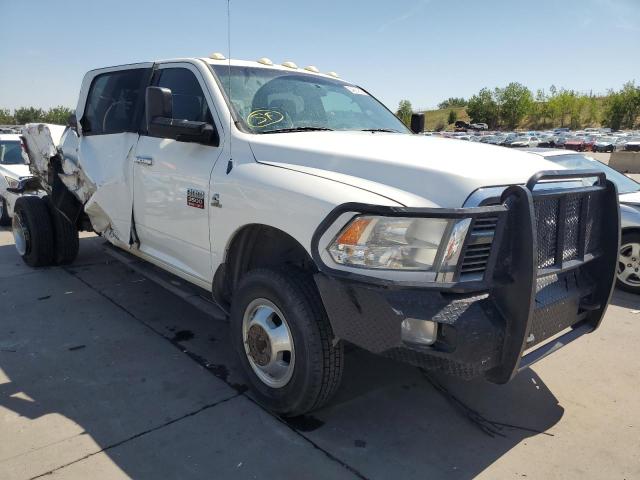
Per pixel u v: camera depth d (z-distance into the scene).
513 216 2.49
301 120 3.91
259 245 3.46
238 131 3.49
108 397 3.33
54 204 5.52
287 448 2.86
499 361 2.55
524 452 2.90
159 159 3.96
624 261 5.98
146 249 4.40
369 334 2.54
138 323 4.55
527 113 107.44
